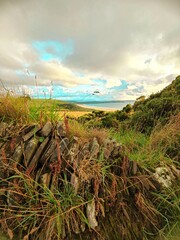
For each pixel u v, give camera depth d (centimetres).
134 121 593
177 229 258
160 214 268
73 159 252
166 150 369
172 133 404
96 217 237
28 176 233
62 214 220
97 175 251
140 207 258
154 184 286
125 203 259
